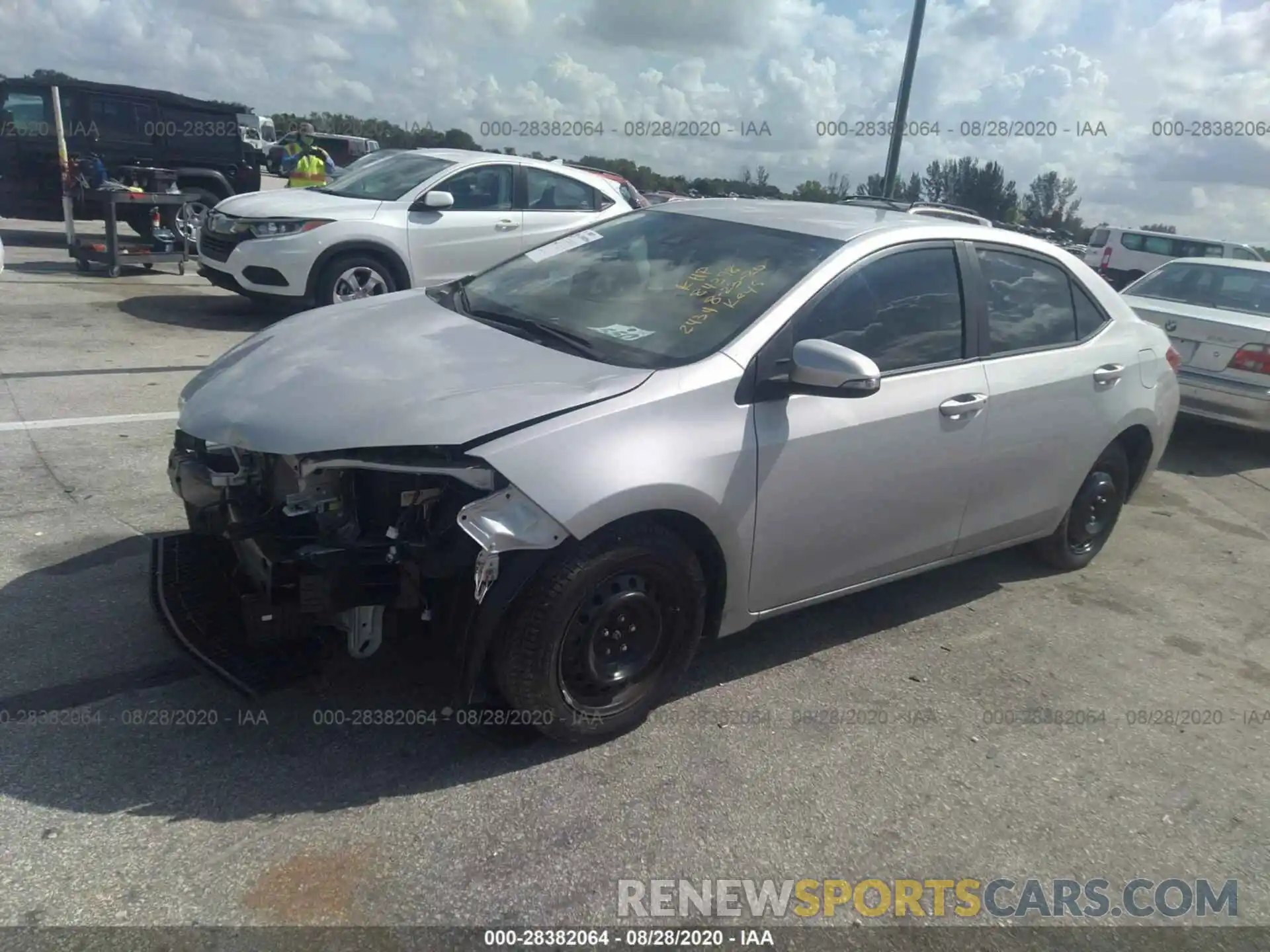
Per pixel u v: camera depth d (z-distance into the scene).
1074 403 4.36
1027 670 4.04
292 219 8.82
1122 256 24.16
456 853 2.70
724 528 3.19
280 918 2.43
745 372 3.25
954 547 4.14
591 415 2.94
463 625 2.83
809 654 3.99
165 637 3.40
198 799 2.80
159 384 6.83
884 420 3.57
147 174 11.78
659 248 4.04
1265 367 7.23
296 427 2.93
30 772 2.83
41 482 4.88
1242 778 3.43
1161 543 5.71
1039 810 3.16
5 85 12.63
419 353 3.36
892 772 3.26
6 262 11.59
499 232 9.73
